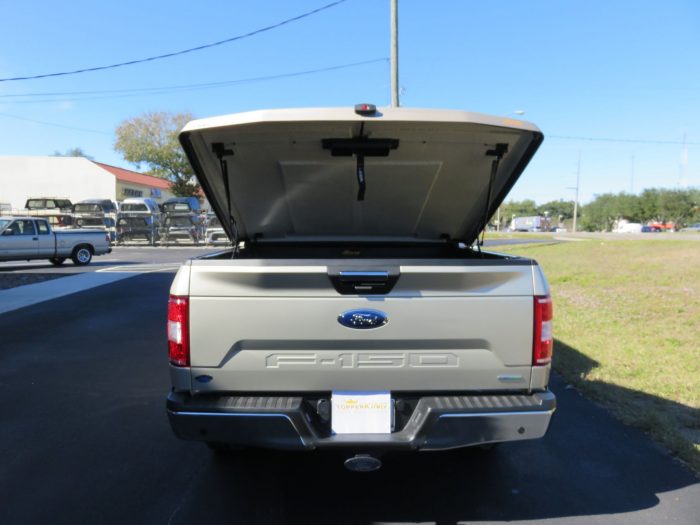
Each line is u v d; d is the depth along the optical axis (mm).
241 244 4598
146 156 52531
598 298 10469
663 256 19219
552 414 2840
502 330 2844
